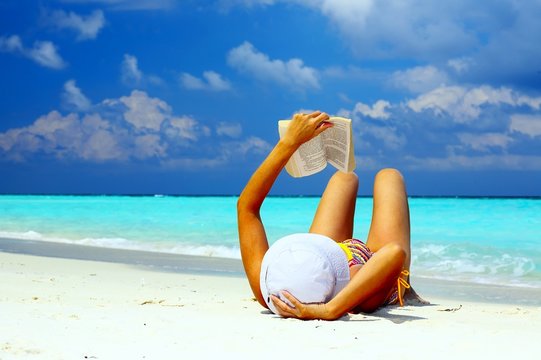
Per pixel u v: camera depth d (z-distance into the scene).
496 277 9.34
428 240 13.73
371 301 4.84
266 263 4.73
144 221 20.66
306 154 4.96
